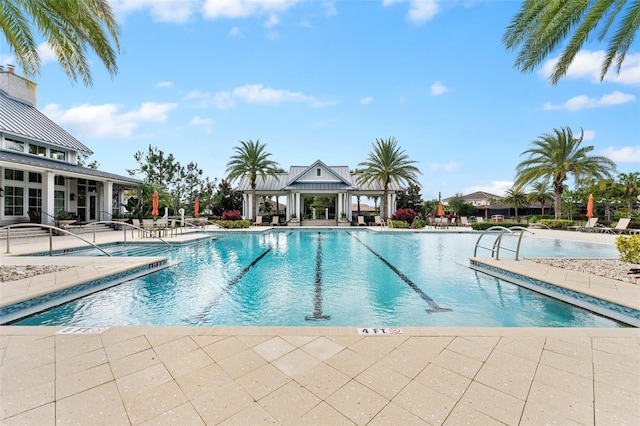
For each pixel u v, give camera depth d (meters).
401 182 26.17
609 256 9.76
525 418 1.85
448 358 2.59
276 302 5.07
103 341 2.88
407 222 22.44
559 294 5.07
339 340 2.93
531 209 45.62
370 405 1.97
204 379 2.27
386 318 4.34
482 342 2.89
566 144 19.67
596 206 34.22
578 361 2.53
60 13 5.78
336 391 2.12
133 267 6.43
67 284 4.89
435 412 1.91
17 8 5.78
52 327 3.17
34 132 15.03
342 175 29.58
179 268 7.77
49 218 13.38
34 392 2.09
